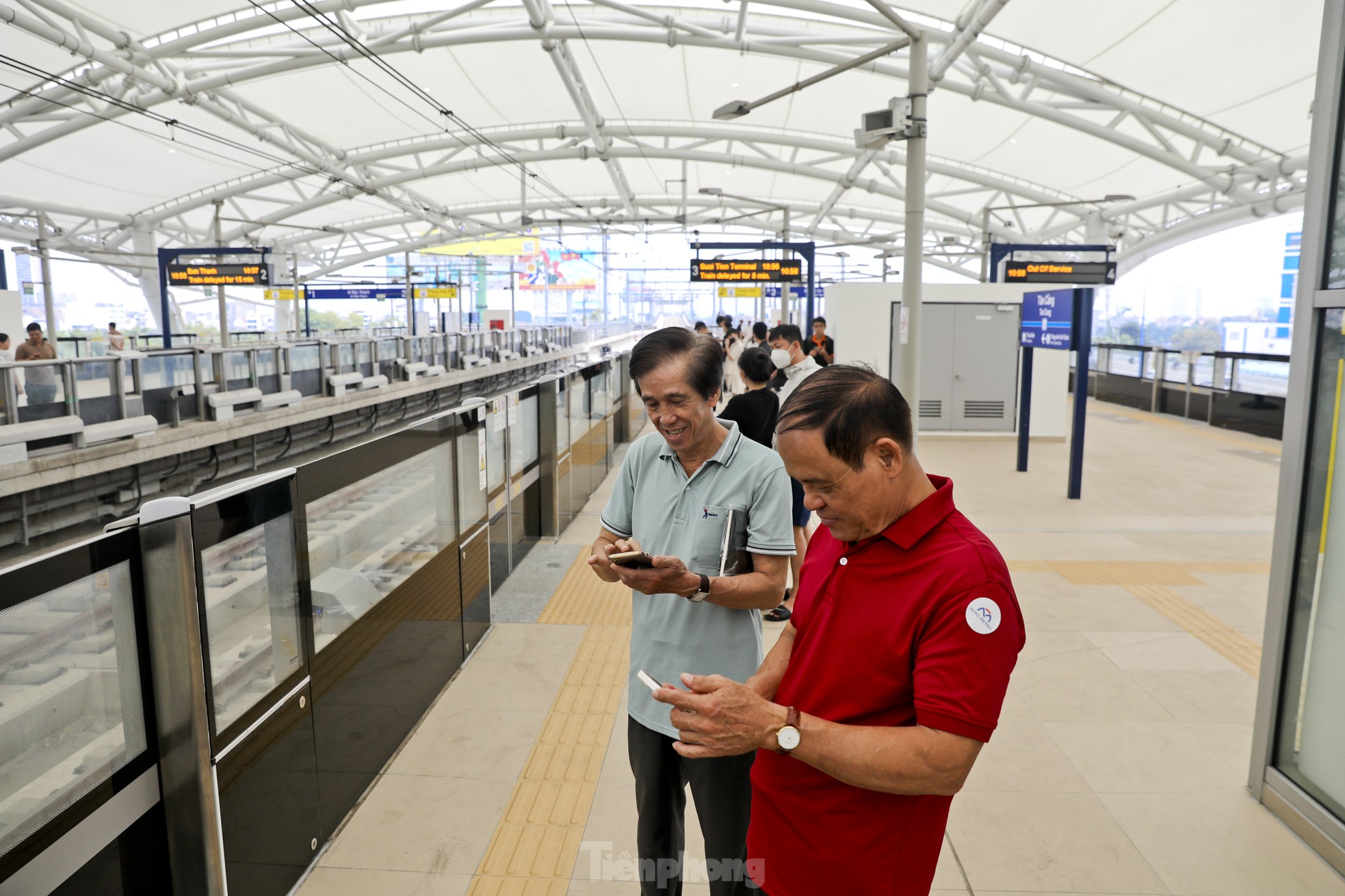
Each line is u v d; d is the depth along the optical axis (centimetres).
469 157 3269
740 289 2784
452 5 1942
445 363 1364
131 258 3534
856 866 132
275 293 3869
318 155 2791
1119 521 773
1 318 1620
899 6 1691
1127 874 268
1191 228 2747
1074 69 1875
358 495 310
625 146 2917
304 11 1530
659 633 208
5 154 2195
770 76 2262
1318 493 286
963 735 117
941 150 2741
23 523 571
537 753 344
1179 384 1594
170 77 1962
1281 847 283
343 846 282
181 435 713
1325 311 283
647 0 1903
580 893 257
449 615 414
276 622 252
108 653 191
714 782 199
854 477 124
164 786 211
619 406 1253
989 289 1320
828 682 133
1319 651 287
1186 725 371
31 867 173
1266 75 1672
